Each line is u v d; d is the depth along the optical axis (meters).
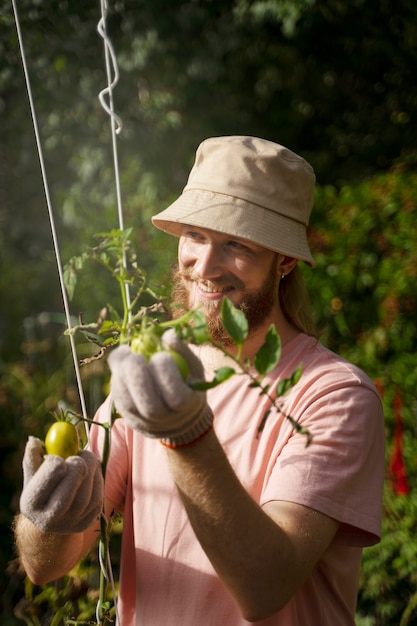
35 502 1.39
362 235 3.98
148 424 1.24
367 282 3.94
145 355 1.26
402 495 3.61
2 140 5.92
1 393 4.41
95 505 1.46
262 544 1.40
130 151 5.97
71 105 5.77
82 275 4.61
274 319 1.83
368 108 6.94
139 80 5.92
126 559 1.78
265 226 1.73
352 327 3.96
